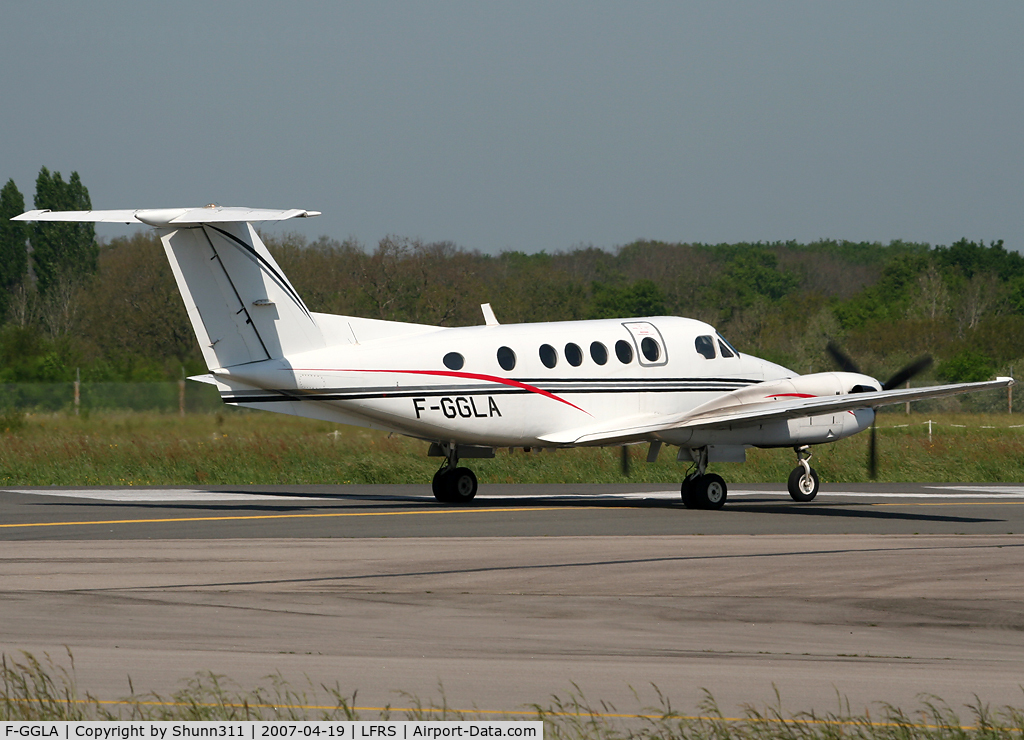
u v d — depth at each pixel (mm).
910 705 28688
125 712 27297
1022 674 32219
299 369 68812
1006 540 60250
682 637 37125
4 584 45312
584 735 26000
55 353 181375
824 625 39188
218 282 67562
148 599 42469
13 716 26875
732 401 74750
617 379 78750
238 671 31531
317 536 60281
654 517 70500
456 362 73125
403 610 41125
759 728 26516
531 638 36719
